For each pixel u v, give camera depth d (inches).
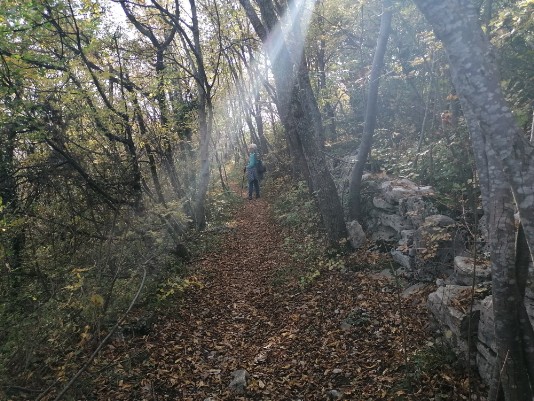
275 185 685.9
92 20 282.2
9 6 233.1
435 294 190.5
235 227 504.7
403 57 416.5
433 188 272.2
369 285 259.0
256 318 261.1
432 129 319.3
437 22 85.7
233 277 337.4
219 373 203.5
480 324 155.0
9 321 201.9
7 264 239.9
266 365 206.5
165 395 186.2
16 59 247.4
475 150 107.8
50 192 299.7
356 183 328.8
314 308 253.6
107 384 190.5
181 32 419.2
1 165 279.0
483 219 214.2
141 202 337.1
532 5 197.9
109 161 328.5
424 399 157.0
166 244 335.6
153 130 384.5
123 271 253.1
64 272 249.4
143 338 232.8
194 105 476.4
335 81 536.4
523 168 82.3
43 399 167.3
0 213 254.5
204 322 259.4
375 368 186.5
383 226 307.0
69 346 205.0
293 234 402.9
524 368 109.9
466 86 85.8
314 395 179.6
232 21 597.0
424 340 191.5
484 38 84.4
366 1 421.1
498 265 106.1
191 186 487.8
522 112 213.5
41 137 269.6
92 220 290.7
